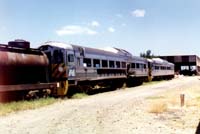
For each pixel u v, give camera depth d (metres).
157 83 49.72
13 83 19.72
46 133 10.99
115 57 35.69
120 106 19.33
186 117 15.36
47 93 23.58
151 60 54.19
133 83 43.19
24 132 11.15
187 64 96.38
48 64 23.59
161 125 13.18
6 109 16.80
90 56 29.08
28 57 21.20
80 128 12.00
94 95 27.80
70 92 26.33
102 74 31.73
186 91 31.56
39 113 16.02
